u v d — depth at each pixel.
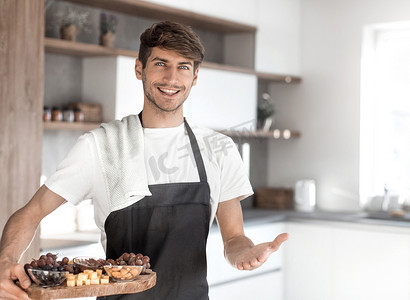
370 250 4.74
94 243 3.70
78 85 4.37
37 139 3.49
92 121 4.16
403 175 5.53
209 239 4.38
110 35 4.24
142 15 4.76
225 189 2.04
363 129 5.45
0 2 3.29
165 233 1.92
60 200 1.88
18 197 3.39
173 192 1.93
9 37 3.33
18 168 3.39
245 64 5.41
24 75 3.42
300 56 5.77
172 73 1.87
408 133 5.51
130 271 1.66
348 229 4.85
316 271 5.00
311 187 5.52
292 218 5.14
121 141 1.92
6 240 1.79
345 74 5.52
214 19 4.92
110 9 4.55
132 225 1.91
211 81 4.86
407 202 5.40
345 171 5.52
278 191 5.59
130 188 1.86
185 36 1.86
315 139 5.68
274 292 5.05
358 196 5.44
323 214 5.20
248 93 5.25
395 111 5.55
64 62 4.29
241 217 2.06
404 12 5.21
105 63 4.25
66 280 1.64
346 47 5.51
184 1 4.67
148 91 1.91
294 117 5.79
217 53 5.48
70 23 4.02
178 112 1.97
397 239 4.62
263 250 1.73
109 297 1.90
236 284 4.62
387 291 4.67
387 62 5.57
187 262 1.93
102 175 1.89
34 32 3.46
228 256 1.91
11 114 3.35
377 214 5.23
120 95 4.20
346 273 4.86
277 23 5.54
